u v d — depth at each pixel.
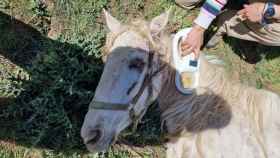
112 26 1.90
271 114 2.08
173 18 2.87
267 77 2.94
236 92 2.07
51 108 2.56
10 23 2.71
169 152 2.12
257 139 2.05
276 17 2.39
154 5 2.89
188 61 1.98
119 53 1.85
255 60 2.93
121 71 1.84
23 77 2.64
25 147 2.58
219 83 2.03
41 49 2.71
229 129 2.04
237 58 2.91
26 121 2.56
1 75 2.64
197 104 2.01
